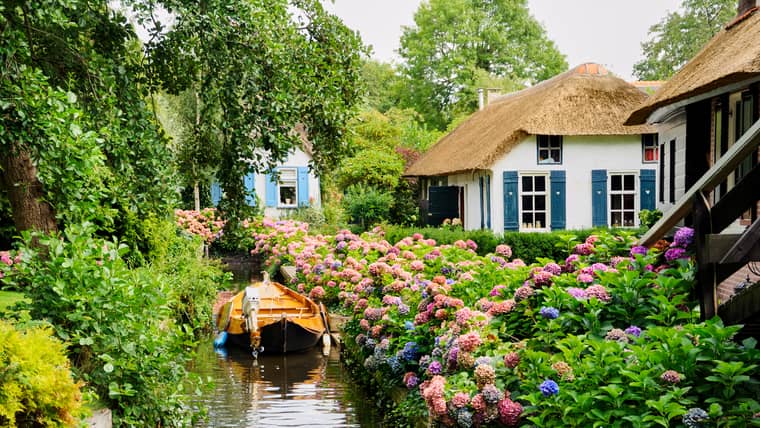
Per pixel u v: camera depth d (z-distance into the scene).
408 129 38.41
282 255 19.64
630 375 4.28
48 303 5.75
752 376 4.35
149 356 6.14
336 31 7.64
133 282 6.24
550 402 4.57
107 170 7.81
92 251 6.02
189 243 16.16
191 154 8.18
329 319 13.38
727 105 10.36
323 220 27.80
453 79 46.88
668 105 11.90
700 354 4.34
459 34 47.34
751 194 4.80
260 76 6.98
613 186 20.81
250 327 12.27
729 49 10.47
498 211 20.52
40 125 5.51
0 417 3.92
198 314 13.66
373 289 9.93
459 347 5.64
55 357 4.39
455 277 8.65
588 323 5.29
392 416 7.93
